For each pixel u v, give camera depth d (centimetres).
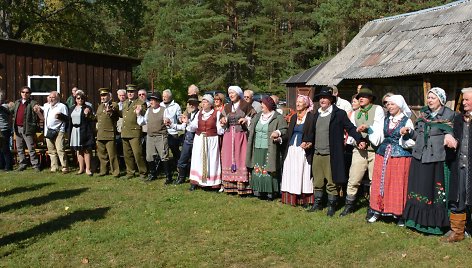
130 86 941
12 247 548
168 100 898
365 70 1238
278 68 3656
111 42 2525
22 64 1270
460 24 1175
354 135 631
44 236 589
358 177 653
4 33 2234
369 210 628
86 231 604
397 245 534
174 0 4512
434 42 1166
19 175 996
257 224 627
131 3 2430
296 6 3684
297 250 530
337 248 530
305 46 3559
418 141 560
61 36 2497
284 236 570
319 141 668
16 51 1260
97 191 837
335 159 650
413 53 1172
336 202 670
